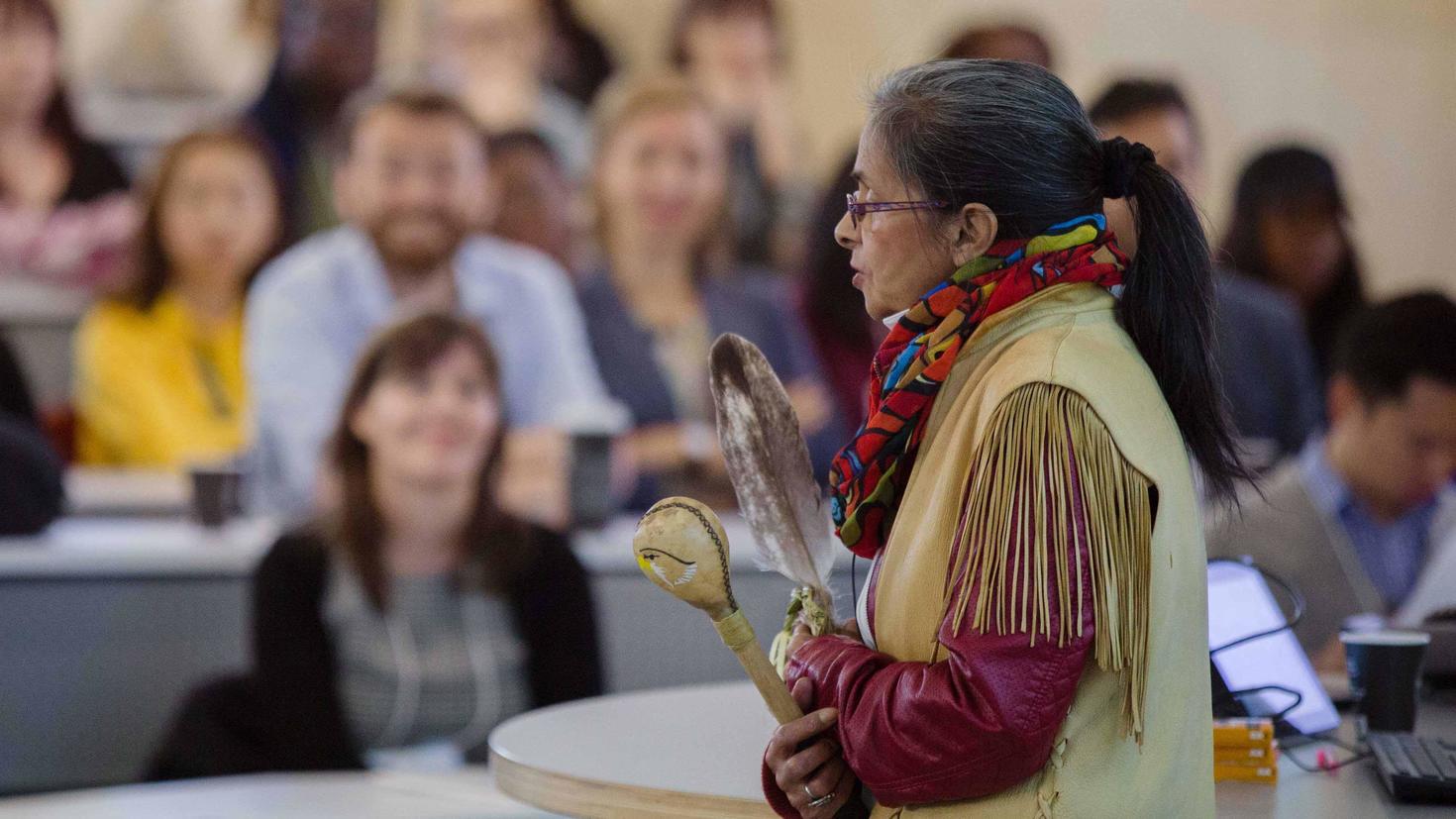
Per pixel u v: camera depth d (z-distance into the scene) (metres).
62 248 10.22
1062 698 2.57
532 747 3.65
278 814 5.55
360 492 6.89
